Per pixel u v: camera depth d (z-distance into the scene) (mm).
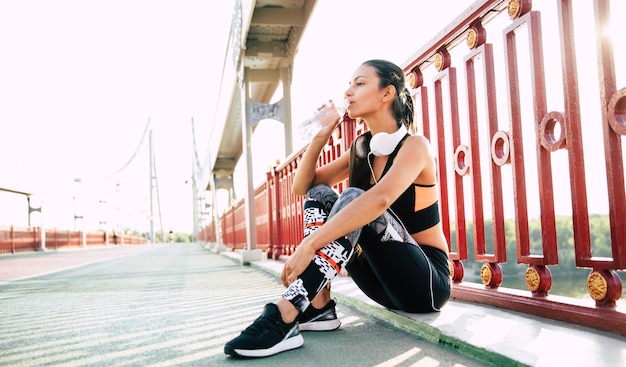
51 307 2500
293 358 1329
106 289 3369
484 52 1869
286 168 5773
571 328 1395
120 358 1394
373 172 1626
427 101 2430
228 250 14078
